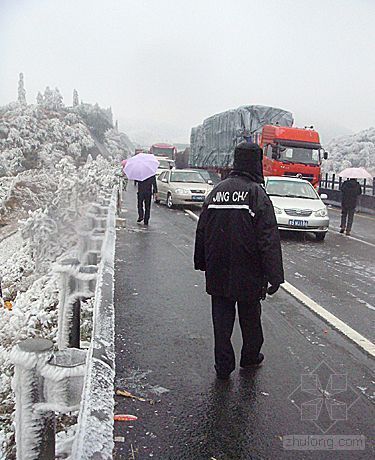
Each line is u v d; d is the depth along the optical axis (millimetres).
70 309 4426
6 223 13539
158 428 3473
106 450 2201
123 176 28500
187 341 5133
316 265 9562
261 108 28094
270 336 5398
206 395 3979
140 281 7621
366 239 13391
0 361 5137
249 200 4008
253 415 3697
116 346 4926
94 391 2508
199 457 3164
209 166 35750
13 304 7207
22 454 2416
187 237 12320
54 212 9523
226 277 4066
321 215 12758
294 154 22875
